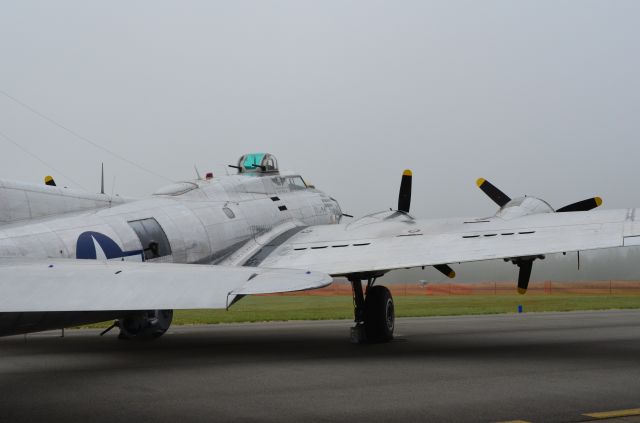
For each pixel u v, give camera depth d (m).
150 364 11.61
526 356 12.33
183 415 7.33
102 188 13.54
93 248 11.05
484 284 58.94
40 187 11.04
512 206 13.83
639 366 10.92
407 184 16.48
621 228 11.29
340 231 14.95
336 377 9.91
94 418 7.21
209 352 13.43
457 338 15.97
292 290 6.35
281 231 16.12
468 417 7.14
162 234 12.80
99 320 10.76
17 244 9.82
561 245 11.28
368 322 14.58
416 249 12.62
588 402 7.89
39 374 10.52
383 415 7.26
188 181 15.17
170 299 6.22
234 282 6.61
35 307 6.06
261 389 8.91
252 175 17.50
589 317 23.75
